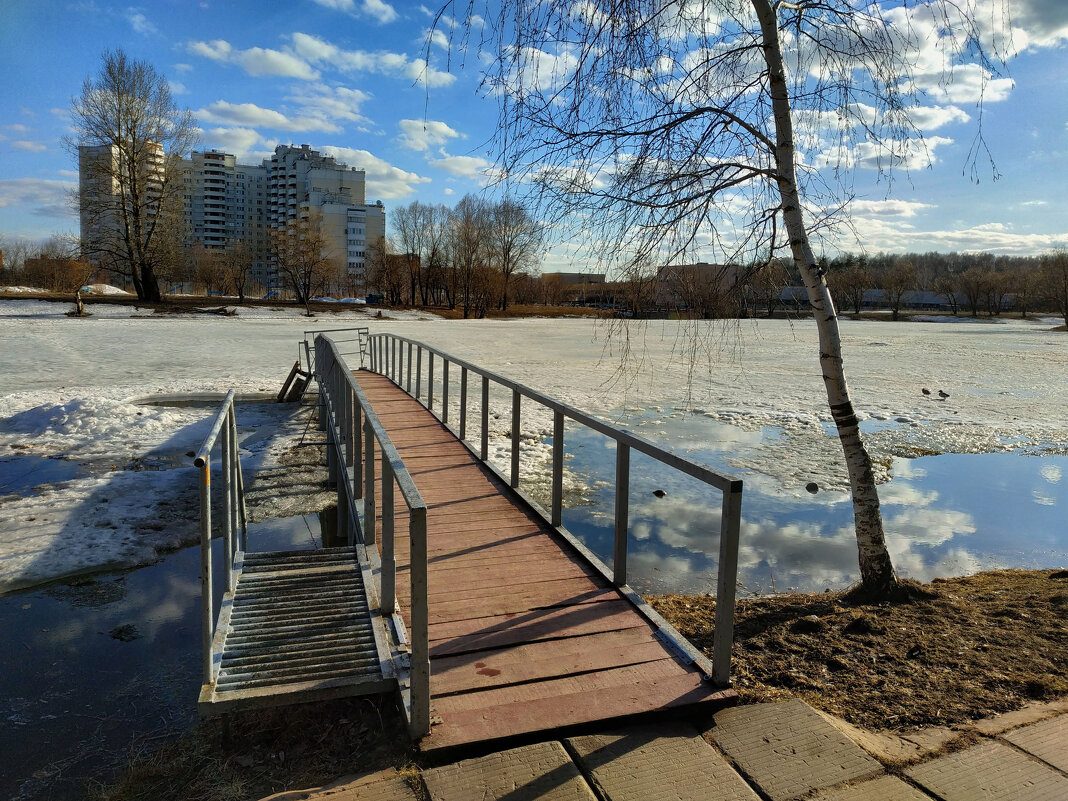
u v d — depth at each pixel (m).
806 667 3.46
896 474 9.91
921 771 2.41
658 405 15.03
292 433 11.17
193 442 10.25
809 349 30.02
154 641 4.42
